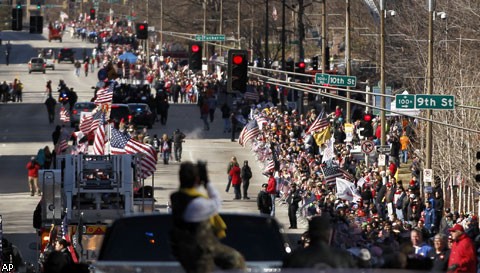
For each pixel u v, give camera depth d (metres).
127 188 76.56
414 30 162.62
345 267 25.08
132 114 180.00
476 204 111.06
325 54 167.00
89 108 183.38
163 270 29.52
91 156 77.00
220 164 143.88
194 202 25.55
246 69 93.69
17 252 65.81
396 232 60.75
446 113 114.56
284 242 31.94
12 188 124.69
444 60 138.50
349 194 98.94
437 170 117.31
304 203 101.81
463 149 109.69
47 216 76.69
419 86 158.12
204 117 183.25
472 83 118.50
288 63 155.00
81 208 76.06
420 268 33.19
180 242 25.59
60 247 61.66
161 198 112.88
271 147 127.50
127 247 31.47
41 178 76.38
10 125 188.75
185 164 25.86
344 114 194.62
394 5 178.12
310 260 24.94
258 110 171.62
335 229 61.97
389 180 99.25
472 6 144.25
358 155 140.88
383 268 30.17
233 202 116.75
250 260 31.25
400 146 137.50
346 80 109.25
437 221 86.19
